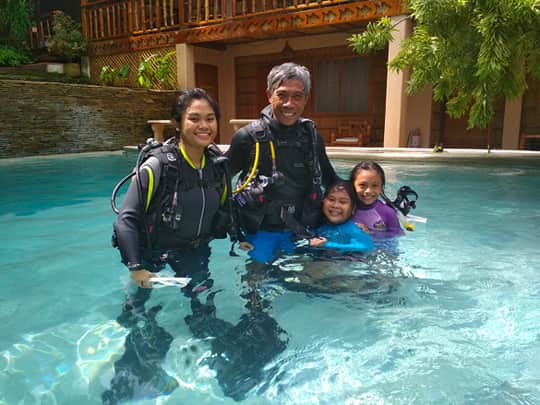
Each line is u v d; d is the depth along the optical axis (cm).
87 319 213
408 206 357
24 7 1631
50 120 1063
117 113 1197
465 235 355
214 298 233
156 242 268
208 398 158
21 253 317
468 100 752
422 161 806
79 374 170
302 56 1388
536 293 241
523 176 660
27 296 240
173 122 262
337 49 1323
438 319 213
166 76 1348
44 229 385
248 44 1464
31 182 654
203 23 1302
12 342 193
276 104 295
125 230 240
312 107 1414
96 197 539
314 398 158
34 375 170
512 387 163
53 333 200
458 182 617
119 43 1474
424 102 1232
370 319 214
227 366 176
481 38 650
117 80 1509
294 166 309
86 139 1136
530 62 683
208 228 283
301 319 213
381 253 299
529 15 585
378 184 324
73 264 292
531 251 314
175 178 254
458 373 171
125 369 174
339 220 316
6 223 408
